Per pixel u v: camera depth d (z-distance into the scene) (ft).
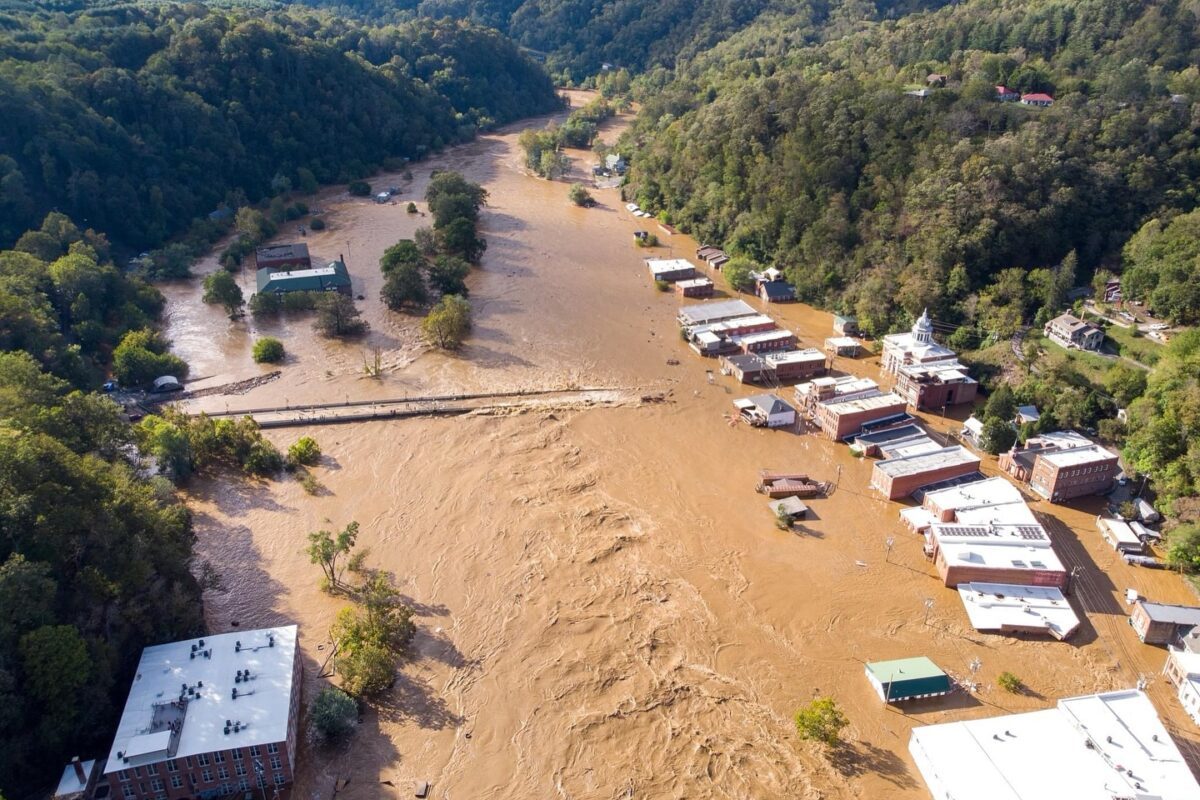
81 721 249.75
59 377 456.04
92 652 258.16
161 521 312.29
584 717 283.59
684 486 414.62
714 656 310.65
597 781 260.83
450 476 420.36
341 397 496.64
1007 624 320.50
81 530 277.23
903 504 401.90
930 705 288.71
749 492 410.93
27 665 239.09
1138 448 406.41
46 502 272.51
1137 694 274.36
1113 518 385.29
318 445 447.01
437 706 286.46
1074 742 258.16
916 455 420.36
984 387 495.41
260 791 252.21
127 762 234.79
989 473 426.92
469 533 377.09
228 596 334.44
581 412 483.92
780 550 368.89
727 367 533.96
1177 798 237.04
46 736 240.32
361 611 320.09
